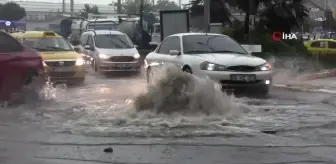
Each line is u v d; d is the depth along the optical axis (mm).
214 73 12234
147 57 15414
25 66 11719
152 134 7887
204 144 7297
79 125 8578
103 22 33031
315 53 22938
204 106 9383
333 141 7602
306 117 9617
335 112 10273
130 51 20422
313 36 42188
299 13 24516
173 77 9359
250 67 12531
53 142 7406
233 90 12422
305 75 18031
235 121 8969
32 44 16312
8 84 11406
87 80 18141
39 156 6656
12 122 8906
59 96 12609
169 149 7016
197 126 8453
